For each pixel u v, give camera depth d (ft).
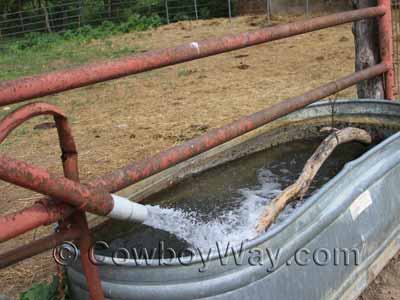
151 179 9.50
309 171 9.66
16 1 50.01
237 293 6.53
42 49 39.83
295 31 9.11
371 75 11.51
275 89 21.72
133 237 8.38
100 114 20.79
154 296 6.33
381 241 9.00
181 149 7.06
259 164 10.99
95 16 49.60
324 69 24.16
